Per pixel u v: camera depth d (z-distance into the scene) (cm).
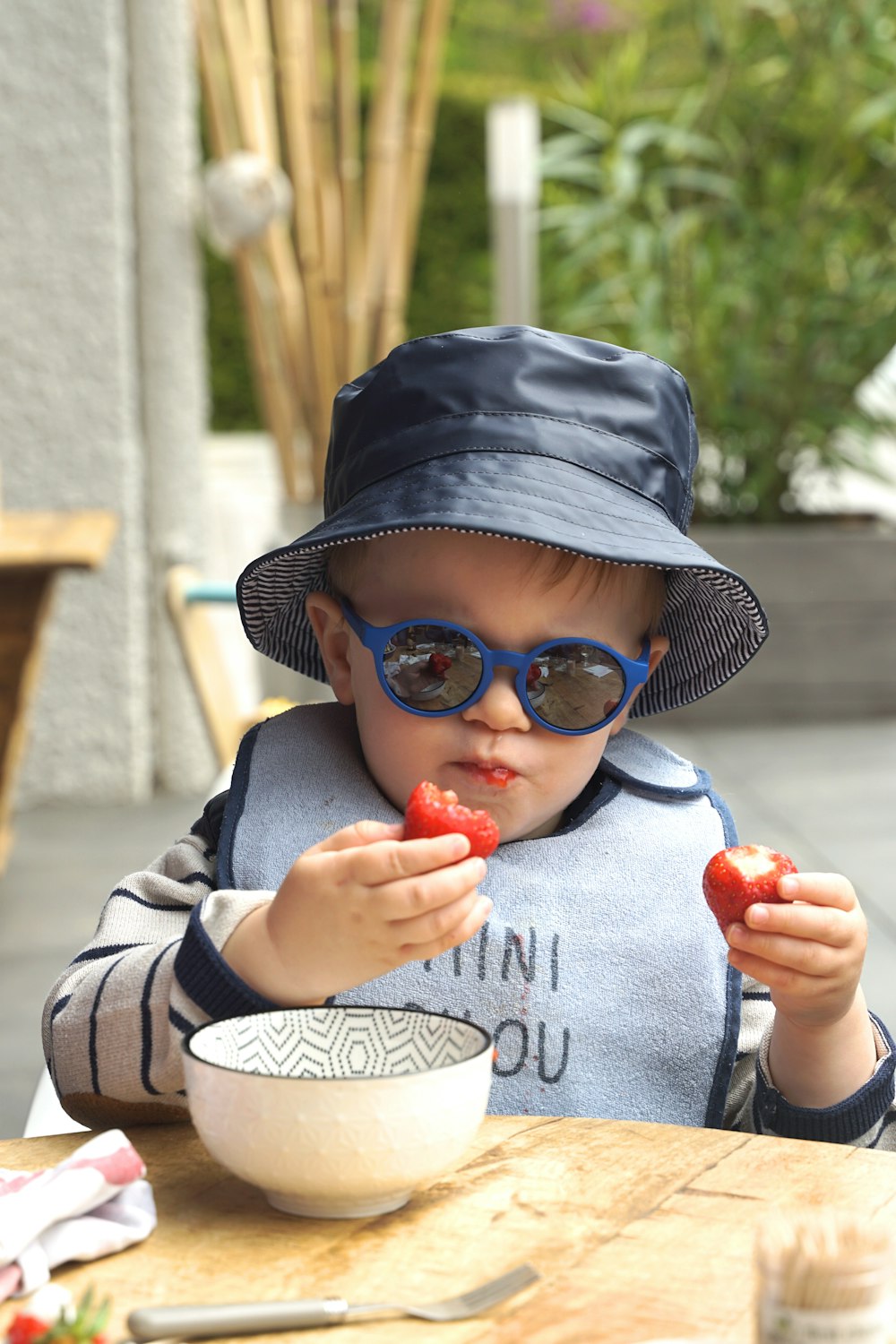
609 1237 85
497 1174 94
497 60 751
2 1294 78
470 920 96
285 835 132
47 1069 113
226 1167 88
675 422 134
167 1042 101
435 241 707
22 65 448
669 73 665
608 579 130
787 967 106
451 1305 77
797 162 634
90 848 428
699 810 144
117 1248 84
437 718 127
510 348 128
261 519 627
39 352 457
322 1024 99
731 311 605
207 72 496
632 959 131
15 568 341
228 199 468
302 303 515
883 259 592
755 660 598
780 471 610
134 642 475
